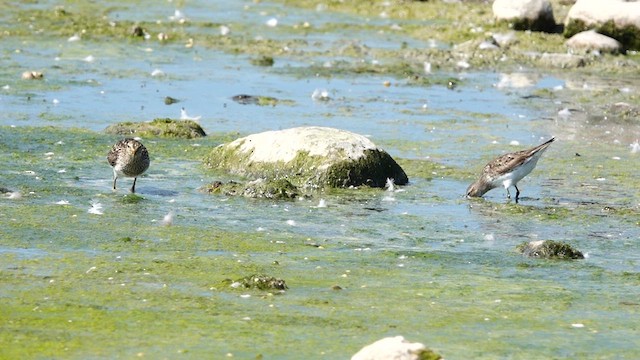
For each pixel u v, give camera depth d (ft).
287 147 113.29
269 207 101.71
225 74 174.81
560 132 142.00
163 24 214.69
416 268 83.97
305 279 79.77
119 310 71.10
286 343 66.13
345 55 193.88
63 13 217.77
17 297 72.90
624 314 73.97
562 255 88.28
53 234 88.94
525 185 114.52
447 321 71.41
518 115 152.05
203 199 103.55
